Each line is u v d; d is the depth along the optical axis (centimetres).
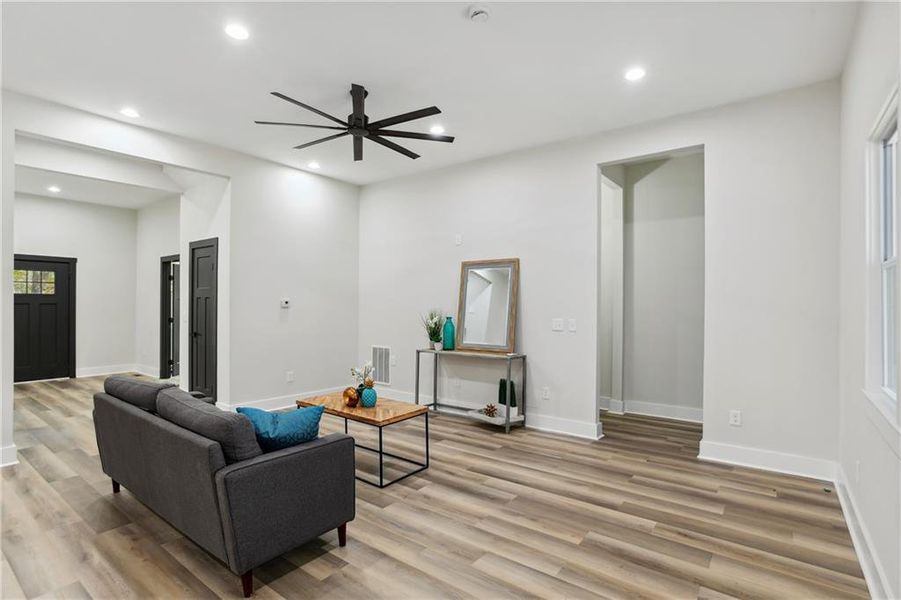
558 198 482
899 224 180
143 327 845
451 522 281
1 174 365
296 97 385
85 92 375
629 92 371
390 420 336
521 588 217
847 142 314
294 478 230
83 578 223
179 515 240
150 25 285
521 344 506
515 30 289
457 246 561
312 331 607
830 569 232
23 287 744
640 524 279
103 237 823
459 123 436
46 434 456
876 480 227
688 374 535
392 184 630
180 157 477
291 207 582
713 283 392
